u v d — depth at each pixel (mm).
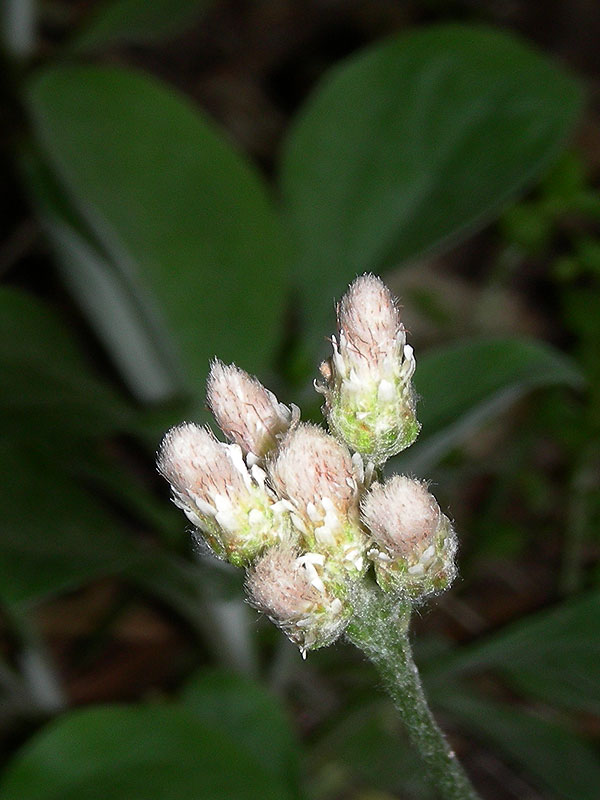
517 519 169
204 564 120
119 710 98
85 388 120
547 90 127
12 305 129
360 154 132
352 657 136
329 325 127
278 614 75
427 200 125
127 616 156
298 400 129
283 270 127
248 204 128
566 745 116
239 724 114
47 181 136
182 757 96
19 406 113
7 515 110
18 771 94
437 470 137
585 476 156
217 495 77
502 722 117
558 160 158
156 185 125
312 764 126
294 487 76
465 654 102
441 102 130
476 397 112
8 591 100
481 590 158
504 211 161
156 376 136
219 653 133
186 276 124
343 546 76
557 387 160
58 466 121
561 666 97
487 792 132
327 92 135
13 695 131
